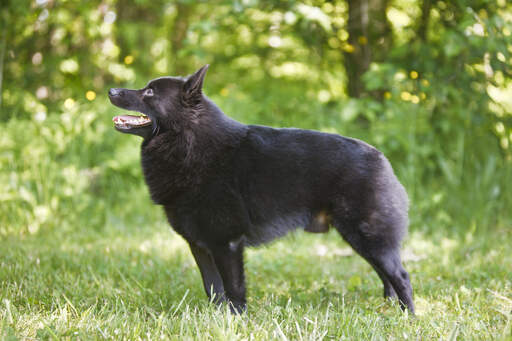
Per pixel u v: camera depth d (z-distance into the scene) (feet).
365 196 15.10
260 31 34.30
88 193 30.40
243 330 12.56
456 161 28.96
